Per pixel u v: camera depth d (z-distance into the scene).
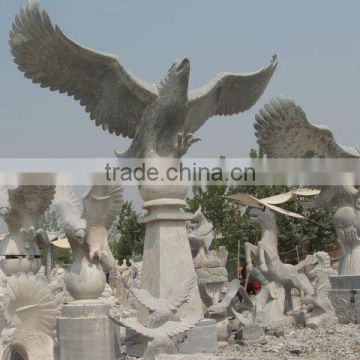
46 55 9.36
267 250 12.79
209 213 29.12
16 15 8.99
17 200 11.62
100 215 9.08
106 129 10.18
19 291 8.64
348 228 11.81
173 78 9.35
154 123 9.62
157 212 9.53
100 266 9.20
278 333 10.75
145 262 9.66
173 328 7.34
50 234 22.84
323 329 10.83
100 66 9.52
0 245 12.19
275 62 10.97
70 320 8.64
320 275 11.73
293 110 10.97
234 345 9.91
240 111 11.34
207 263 11.95
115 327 8.93
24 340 8.67
